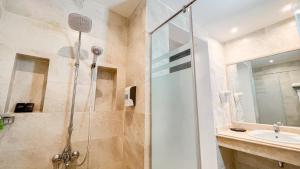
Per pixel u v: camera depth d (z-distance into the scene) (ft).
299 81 5.00
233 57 6.96
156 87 3.92
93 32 4.36
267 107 5.77
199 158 2.70
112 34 4.81
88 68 4.11
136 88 4.22
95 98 4.38
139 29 4.43
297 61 5.04
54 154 3.28
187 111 3.05
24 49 3.19
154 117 3.83
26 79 3.33
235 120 6.72
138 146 3.76
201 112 5.24
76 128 3.69
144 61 4.00
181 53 3.44
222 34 6.58
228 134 5.41
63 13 3.87
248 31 6.29
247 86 6.44
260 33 5.98
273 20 5.43
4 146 2.76
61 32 3.76
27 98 3.28
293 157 3.62
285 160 3.75
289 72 5.23
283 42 5.28
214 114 5.91
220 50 7.14
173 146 3.25
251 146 4.51
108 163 4.08
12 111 3.06
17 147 2.88
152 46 4.13
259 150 4.31
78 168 3.57
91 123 3.95
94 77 4.17
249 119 6.30
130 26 5.09
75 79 3.68
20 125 2.95
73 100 3.58
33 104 3.25
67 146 3.41
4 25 3.02
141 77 4.05
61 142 3.40
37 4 3.50
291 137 4.56
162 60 3.87
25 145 2.96
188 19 3.43
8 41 3.03
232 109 6.87
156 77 3.97
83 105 3.88
